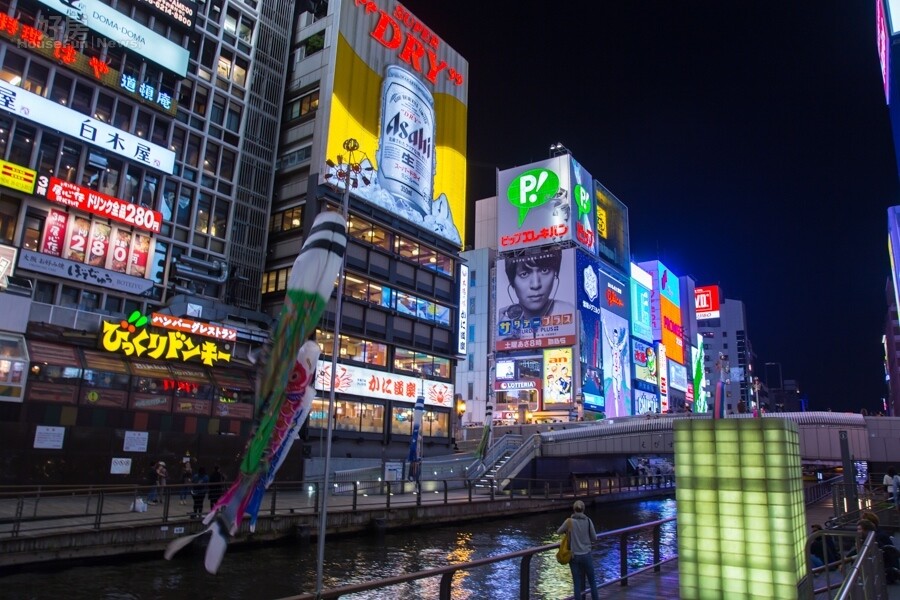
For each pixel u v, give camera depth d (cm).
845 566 1192
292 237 5788
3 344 3244
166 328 3988
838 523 1975
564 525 1203
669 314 14412
